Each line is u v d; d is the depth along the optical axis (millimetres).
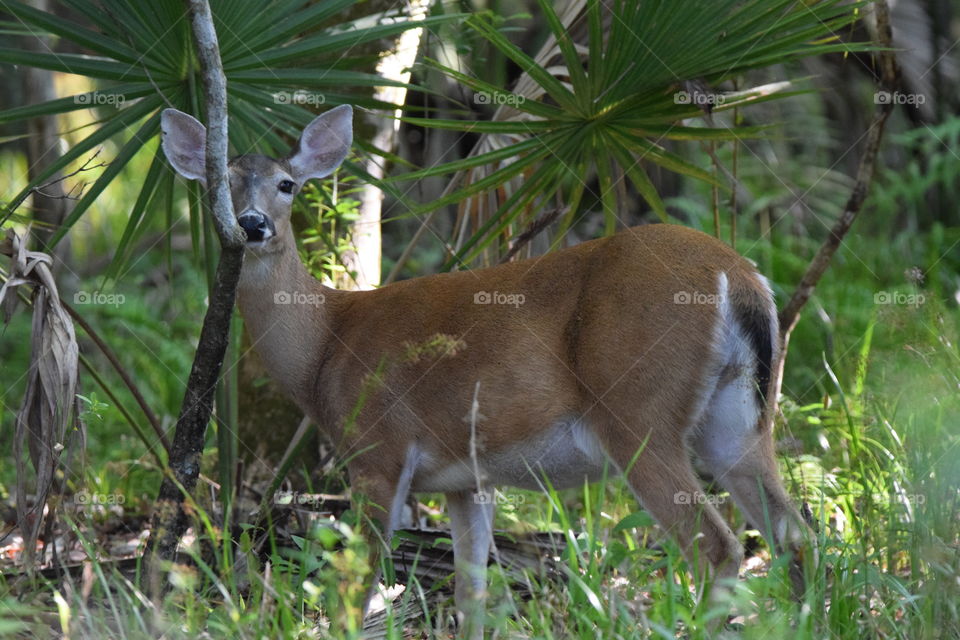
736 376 5832
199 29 5418
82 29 6559
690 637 5016
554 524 7500
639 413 5805
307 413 6867
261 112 7137
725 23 6504
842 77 12680
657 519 5766
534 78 6812
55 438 5938
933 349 7133
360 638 4965
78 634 5035
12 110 6504
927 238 11398
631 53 6637
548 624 4879
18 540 7824
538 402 6074
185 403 5988
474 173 8070
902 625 5062
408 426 6387
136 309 11117
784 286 10648
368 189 8570
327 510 7785
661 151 7254
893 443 6723
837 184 12461
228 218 5602
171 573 4965
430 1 8469
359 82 6836
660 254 5938
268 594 5293
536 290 6242
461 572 6293
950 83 12531
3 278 6656
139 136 6809
